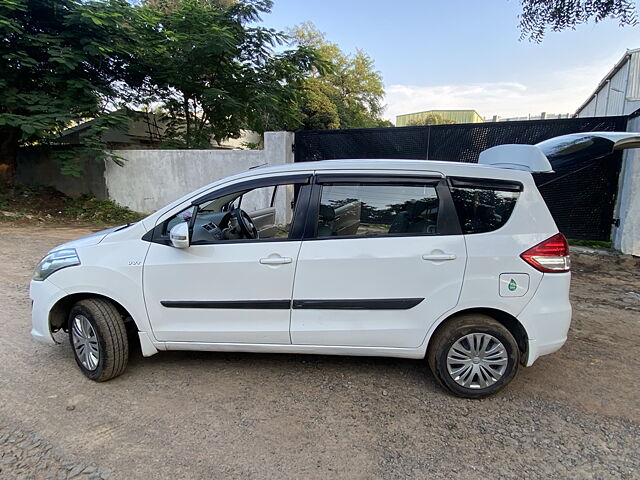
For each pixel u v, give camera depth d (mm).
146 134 17078
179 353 3818
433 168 3066
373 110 40156
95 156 11281
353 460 2455
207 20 13562
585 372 3502
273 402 3045
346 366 3580
